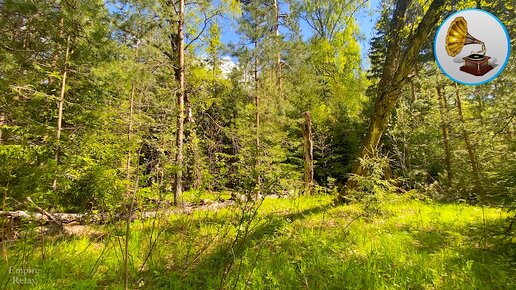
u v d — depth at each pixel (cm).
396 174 1620
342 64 2297
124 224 532
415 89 1731
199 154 1212
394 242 477
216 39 1404
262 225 484
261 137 1342
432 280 349
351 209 721
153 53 1035
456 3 687
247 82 1437
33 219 451
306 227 568
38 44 862
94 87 961
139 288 343
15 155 441
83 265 395
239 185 555
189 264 391
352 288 330
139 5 941
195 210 748
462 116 1192
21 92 762
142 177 481
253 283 341
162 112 1127
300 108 1902
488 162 686
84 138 612
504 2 643
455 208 785
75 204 480
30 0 748
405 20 831
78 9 779
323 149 2045
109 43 880
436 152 1517
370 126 816
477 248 446
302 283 352
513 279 341
